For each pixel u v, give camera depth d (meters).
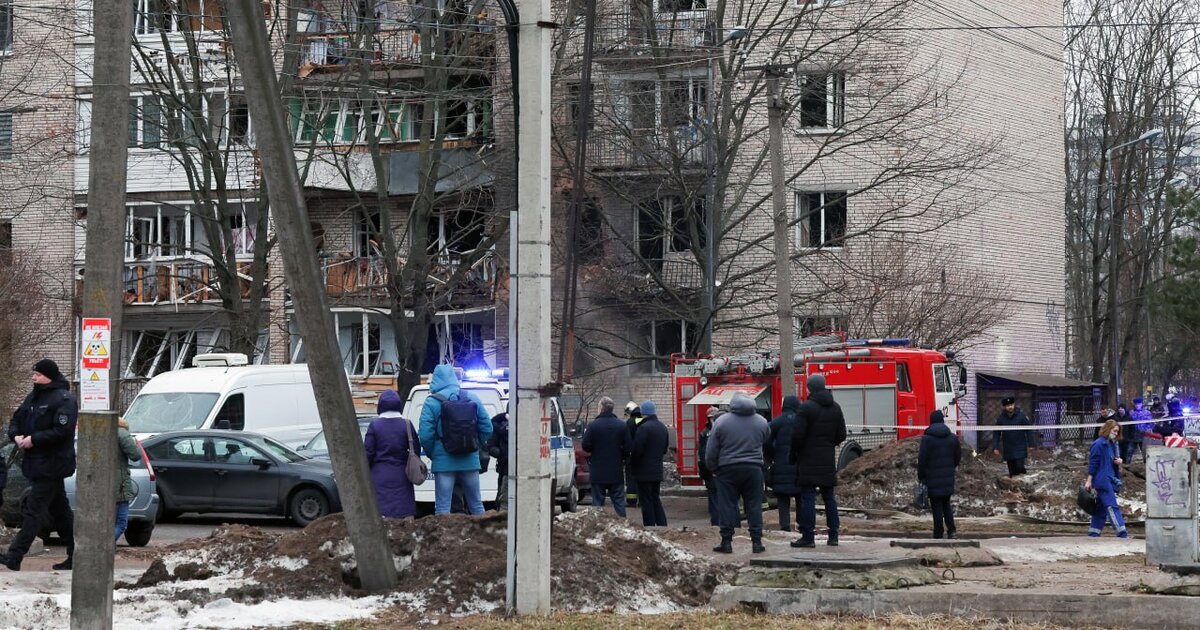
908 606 13.16
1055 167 52.69
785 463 23.08
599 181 41.53
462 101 43.66
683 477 34.12
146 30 45.69
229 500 26.44
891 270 42.94
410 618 13.47
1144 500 30.17
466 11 39.88
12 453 22.73
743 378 33.25
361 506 14.37
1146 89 60.31
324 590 14.40
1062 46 53.34
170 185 47.69
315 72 41.50
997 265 49.78
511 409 13.52
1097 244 61.66
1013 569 16.48
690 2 44.88
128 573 16.28
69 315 47.78
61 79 44.94
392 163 47.25
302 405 31.28
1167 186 59.03
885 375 32.94
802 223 46.31
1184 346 71.31
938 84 46.78
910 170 40.94
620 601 14.20
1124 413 43.06
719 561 17.06
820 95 40.69
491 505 26.48
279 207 14.27
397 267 39.47
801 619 12.91
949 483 22.94
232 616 13.30
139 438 27.59
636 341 46.16
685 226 45.59
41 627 12.73
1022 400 47.62
